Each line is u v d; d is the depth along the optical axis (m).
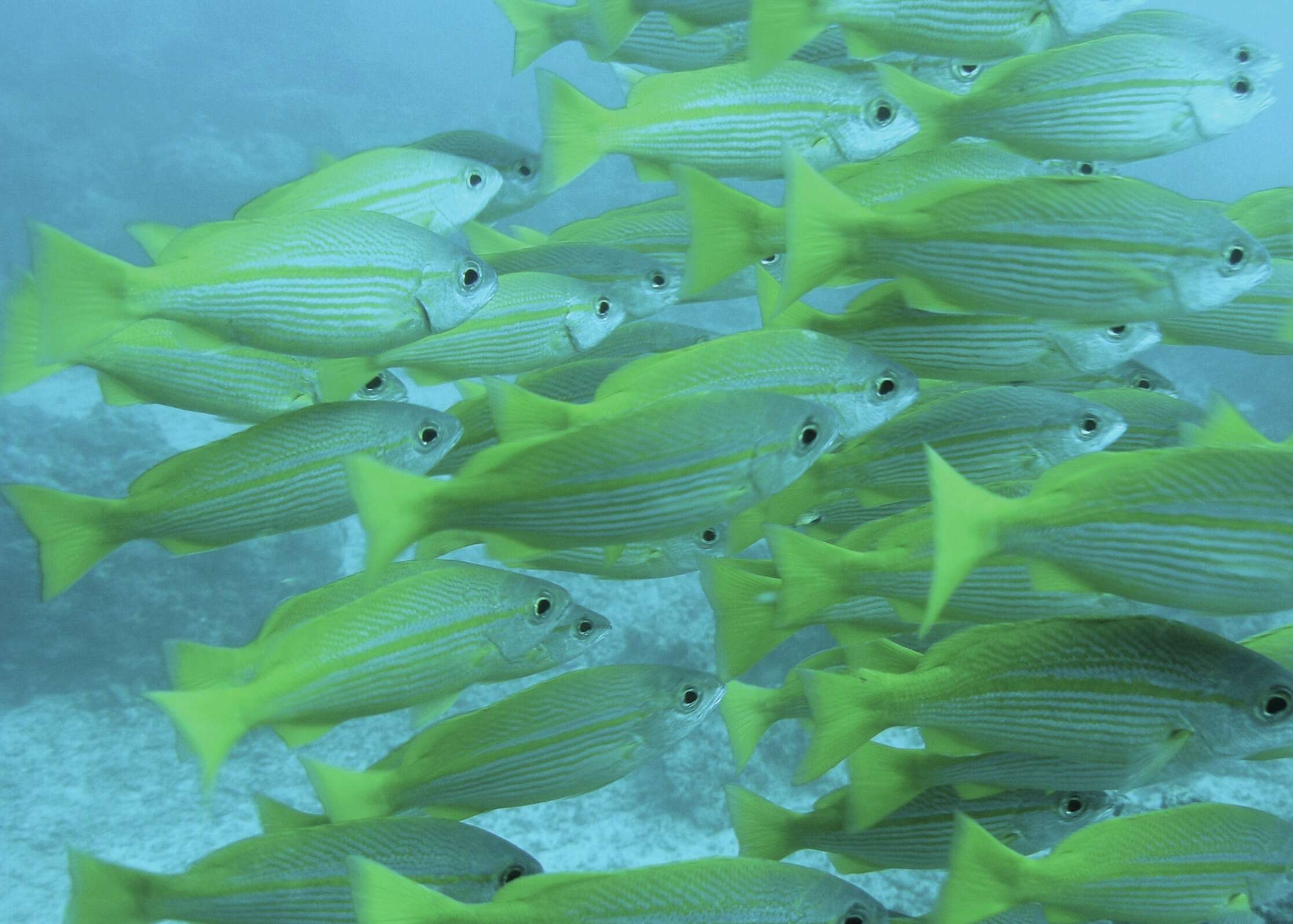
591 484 0.88
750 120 1.09
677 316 4.77
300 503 0.97
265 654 0.90
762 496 0.90
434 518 0.87
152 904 0.90
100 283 0.90
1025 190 0.94
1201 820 0.90
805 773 0.90
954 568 0.82
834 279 0.97
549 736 0.95
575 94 1.07
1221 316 1.08
